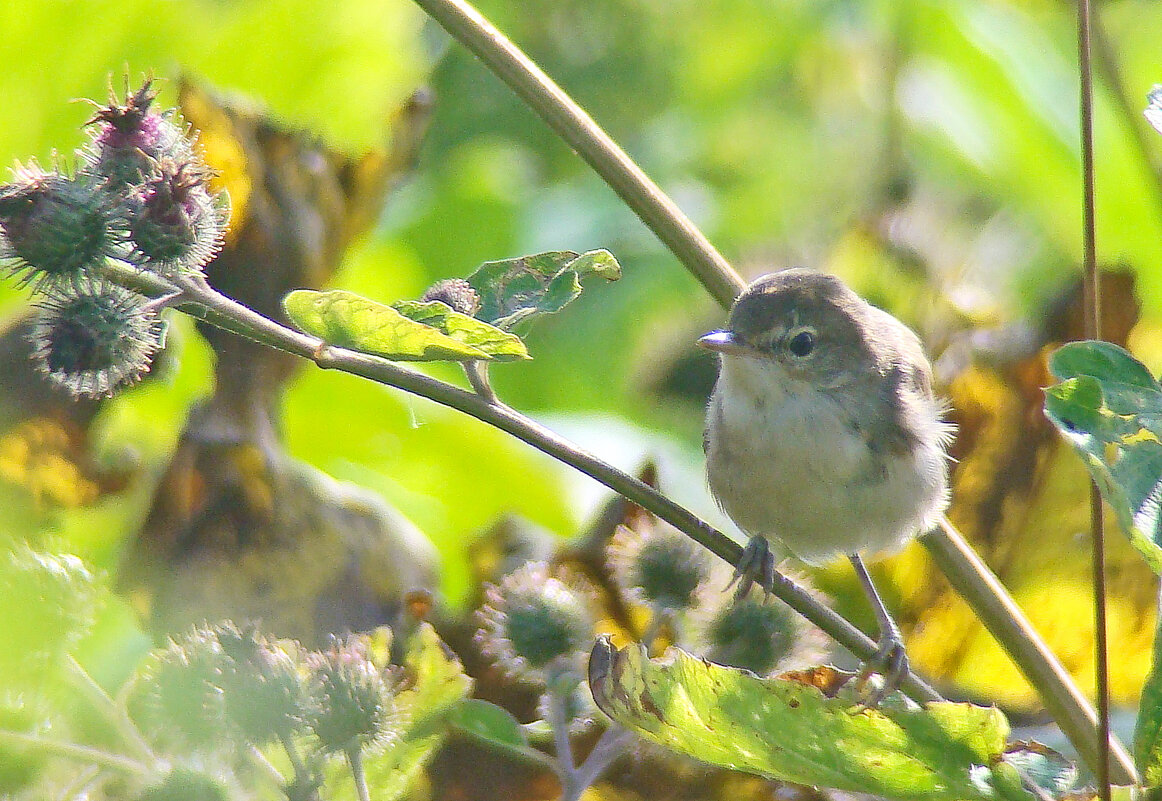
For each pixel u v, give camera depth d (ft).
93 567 11.41
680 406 12.06
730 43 12.31
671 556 11.55
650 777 11.57
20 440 11.66
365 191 11.76
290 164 11.73
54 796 11.35
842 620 11.46
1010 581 11.75
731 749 11.36
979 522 11.76
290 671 11.39
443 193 12.09
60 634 11.37
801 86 12.25
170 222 11.36
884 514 11.67
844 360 11.68
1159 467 11.28
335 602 11.67
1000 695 11.73
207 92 11.73
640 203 11.48
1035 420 11.78
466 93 12.32
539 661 11.50
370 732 11.39
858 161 12.19
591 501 11.81
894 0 12.07
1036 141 11.96
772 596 11.58
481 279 11.44
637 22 12.37
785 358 11.68
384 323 11.35
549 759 11.46
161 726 11.37
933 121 12.04
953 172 12.13
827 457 11.66
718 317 12.09
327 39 11.86
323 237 11.75
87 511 11.69
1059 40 12.00
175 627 11.63
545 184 12.26
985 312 11.89
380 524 11.71
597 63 12.37
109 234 11.36
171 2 11.80
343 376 11.80
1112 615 11.73
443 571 11.78
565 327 12.09
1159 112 11.36
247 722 11.37
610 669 11.35
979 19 11.98
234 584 11.66
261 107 11.76
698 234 11.48
